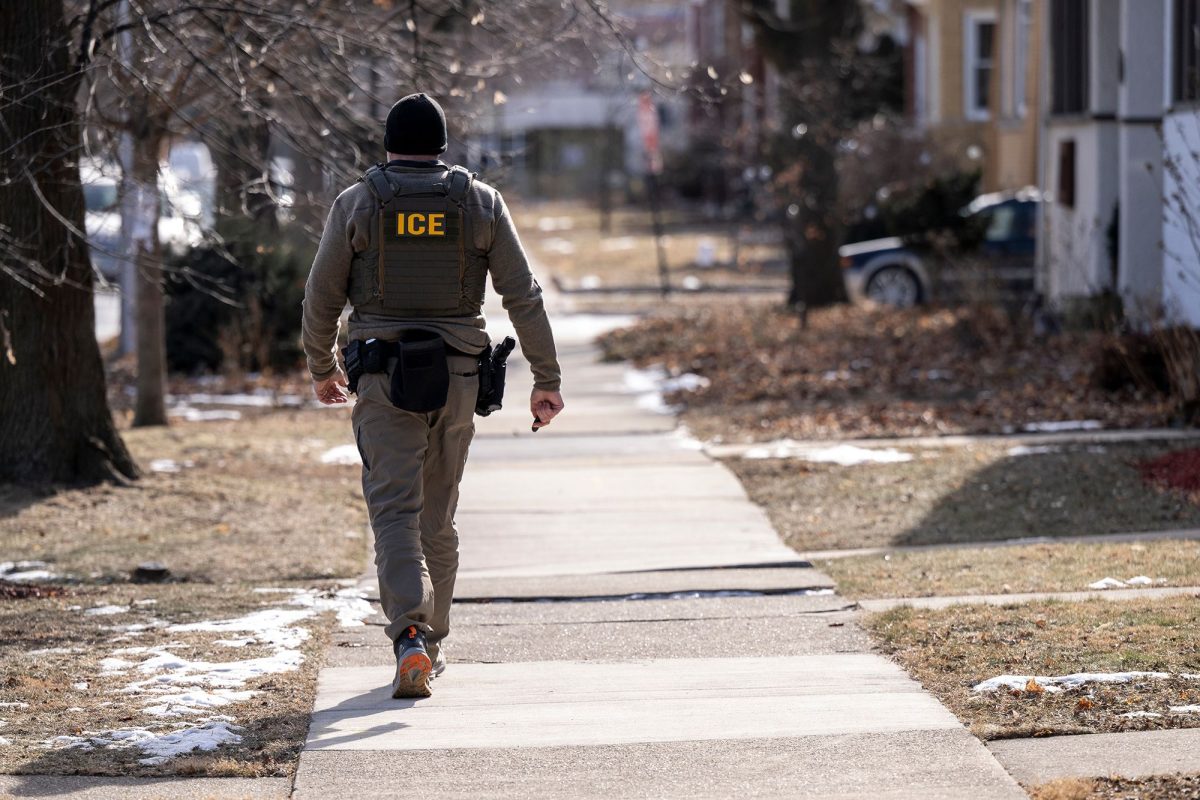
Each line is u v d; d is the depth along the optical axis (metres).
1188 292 36.75
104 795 11.23
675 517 24.95
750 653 15.98
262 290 46.34
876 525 23.83
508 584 20.16
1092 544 21.16
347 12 26.81
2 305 24.92
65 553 21.59
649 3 106.75
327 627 17.45
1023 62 76.88
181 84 25.05
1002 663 14.52
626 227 125.19
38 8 23.14
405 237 13.05
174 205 24.81
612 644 16.69
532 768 11.94
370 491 13.39
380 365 13.05
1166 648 14.50
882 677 14.59
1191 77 35.44
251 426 35.66
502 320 57.94
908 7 88.94
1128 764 11.33
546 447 32.41
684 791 11.32
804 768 11.77
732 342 48.38
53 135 23.67
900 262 59.34
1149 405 32.94
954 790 11.11
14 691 14.34
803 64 58.16
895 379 39.44
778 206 57.75
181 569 20.89
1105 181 44.72
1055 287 49.44
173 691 14.41
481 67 29.09
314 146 25.38
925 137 74.75
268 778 11.79
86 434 25.88
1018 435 30.95
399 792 11.39
